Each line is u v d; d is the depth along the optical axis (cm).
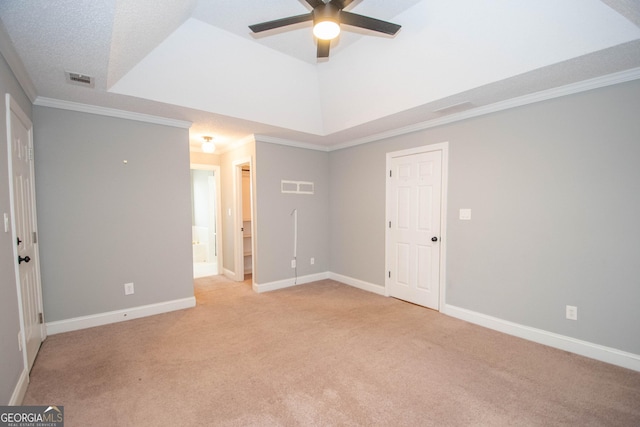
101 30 176
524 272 280
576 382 210
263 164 432
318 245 500
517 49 213
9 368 175
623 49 189
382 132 400
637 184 221
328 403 191
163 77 270
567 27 189
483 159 305
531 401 191
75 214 297
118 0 154
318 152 494
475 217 314
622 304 229
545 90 257
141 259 336
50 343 270
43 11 155
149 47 237
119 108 306
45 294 284
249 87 313
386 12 229
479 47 224
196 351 258
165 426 171
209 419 176
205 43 257
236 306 373
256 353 254
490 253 303
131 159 326
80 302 302
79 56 204
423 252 367
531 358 244
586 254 244
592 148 239
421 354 252
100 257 311
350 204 468
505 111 287
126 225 325
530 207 274
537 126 268
